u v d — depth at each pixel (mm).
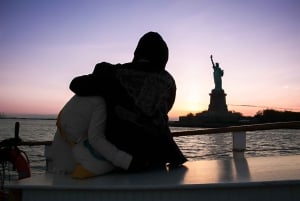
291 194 1602
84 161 1913
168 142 2178
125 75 2041
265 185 1574
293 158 2512
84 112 2008
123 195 1662
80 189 1675
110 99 2010
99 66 2111
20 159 2783
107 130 2025
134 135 2010
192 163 2422
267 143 15688
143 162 2016
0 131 50656
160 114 2105
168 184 1618
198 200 1612
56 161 2164
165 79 2174
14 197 1779
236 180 1629
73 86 2031
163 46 2225
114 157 1962
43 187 1715
